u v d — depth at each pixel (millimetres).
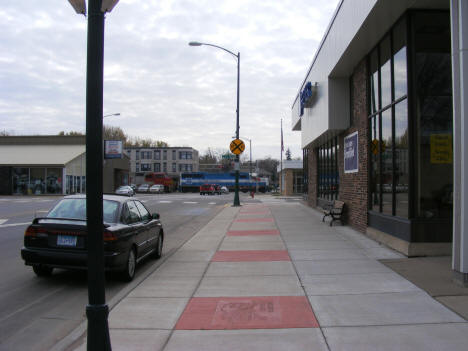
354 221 12953
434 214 8414
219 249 10336
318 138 16828
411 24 8562
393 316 5070
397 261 8062
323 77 14742
